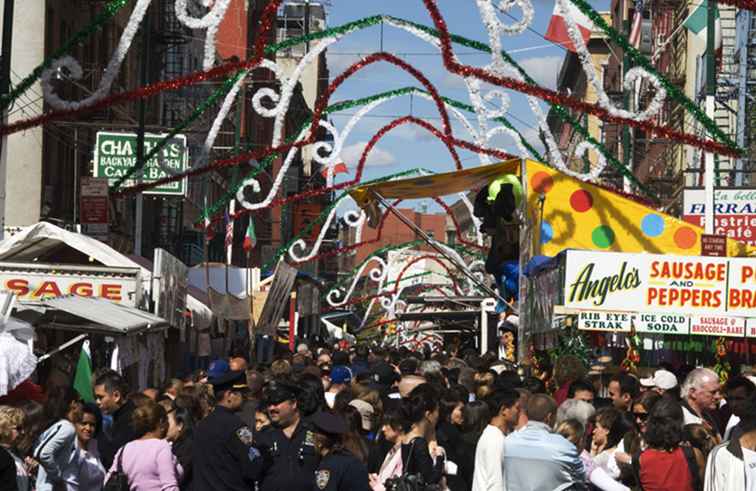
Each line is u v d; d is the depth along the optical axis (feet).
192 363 114.93
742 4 58.39
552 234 82.28
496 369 64.85
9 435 32.96
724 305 58.54
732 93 120.98
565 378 50.29
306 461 37.70
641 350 63.82
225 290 115.96
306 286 173.47
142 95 65.82
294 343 156.56
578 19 104.63
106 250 69.51
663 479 34.60
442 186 89.76
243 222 237.66
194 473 38.55
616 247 82.33
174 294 77.41
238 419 38.37
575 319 58.90
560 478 35.06
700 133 128.36
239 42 232.73
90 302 56.49
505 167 84.12
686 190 104.68
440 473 37.88
